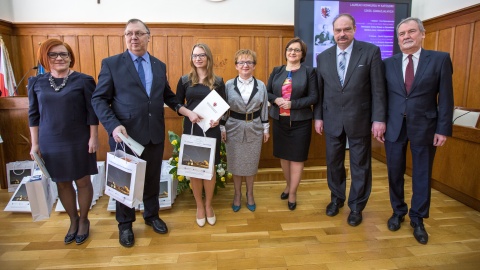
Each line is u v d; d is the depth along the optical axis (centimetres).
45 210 189
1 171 306
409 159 341
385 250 191
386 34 405
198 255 186
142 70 183
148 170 195
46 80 181
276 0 464
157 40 461
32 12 439
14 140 306
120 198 171
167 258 183
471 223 226
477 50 351
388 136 205
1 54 404
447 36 393
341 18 203
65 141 180
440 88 187
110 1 446
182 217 239
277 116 242
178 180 275
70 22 445
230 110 233
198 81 207
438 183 293
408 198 279
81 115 186
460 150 263
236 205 251
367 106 211
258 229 219
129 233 198
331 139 227
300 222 230
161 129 192
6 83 409
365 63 204
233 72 477
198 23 456
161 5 452
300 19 391
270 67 482
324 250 192
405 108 195
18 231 217
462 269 171
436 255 185
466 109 303
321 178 326
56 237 208
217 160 212
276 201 272
